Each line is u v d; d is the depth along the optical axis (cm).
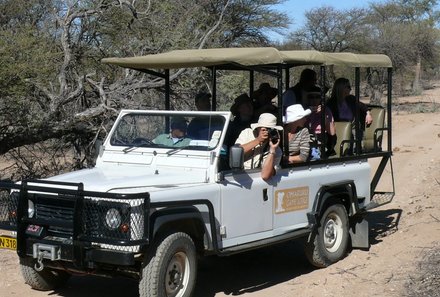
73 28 1327
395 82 4175
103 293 625
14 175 1198
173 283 537
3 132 1123
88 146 1180
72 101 1184
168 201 525
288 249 816
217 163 591
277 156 647
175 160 612
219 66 718
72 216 529
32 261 563
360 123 812
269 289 638
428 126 2244
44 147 1242
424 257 707
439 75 5381
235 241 602
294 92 749
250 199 617
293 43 3628
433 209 987
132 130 662
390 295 592
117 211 503
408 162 1495
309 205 697
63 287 642
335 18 3775
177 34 1317
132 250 502
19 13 1455
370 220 955
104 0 1285
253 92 780
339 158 743
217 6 2192
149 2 1316
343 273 685
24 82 1073
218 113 616
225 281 671
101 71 1338
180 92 1209
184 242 540
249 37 2861
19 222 544
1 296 609
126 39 1327
